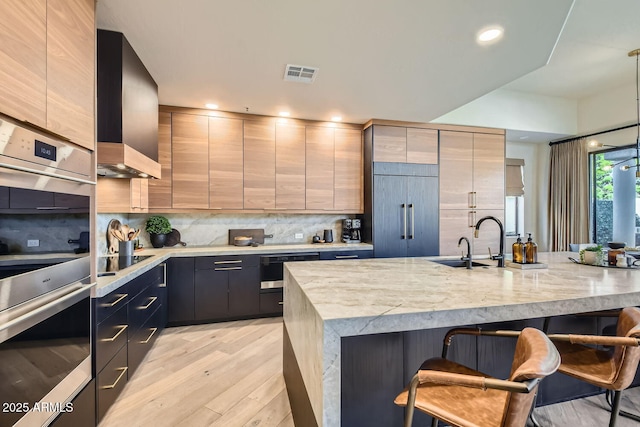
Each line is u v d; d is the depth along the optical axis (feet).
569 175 16.83
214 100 11.11
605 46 11.09
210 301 11.28
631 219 14.88
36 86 3.98
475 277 6.11
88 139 5.30
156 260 9.07
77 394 4.92
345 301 4.35
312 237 14.60
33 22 3.93
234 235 13.46
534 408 5.84
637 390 6.74
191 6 5.92
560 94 15.75
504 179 15.15
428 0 5.81
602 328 6.39
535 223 18.40
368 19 6.37
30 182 3.92
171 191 11.69
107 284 5.83
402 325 3.87
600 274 6.50
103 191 8.91
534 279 5.93
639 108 13.93
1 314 3.49
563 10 6.15
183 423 5.86
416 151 13.98
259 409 6.31
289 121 13.19
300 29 6.72
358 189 14.15
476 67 8.54
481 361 5.41
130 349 7.18
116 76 6.82
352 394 4.62
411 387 3.25
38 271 4.06
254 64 8.35
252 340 9.80
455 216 14.39
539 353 2.95
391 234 13.60
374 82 9.54
